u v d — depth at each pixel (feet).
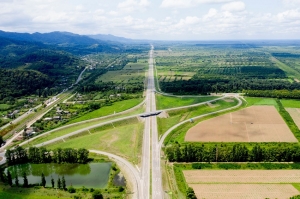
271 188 558.97
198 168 647.15
